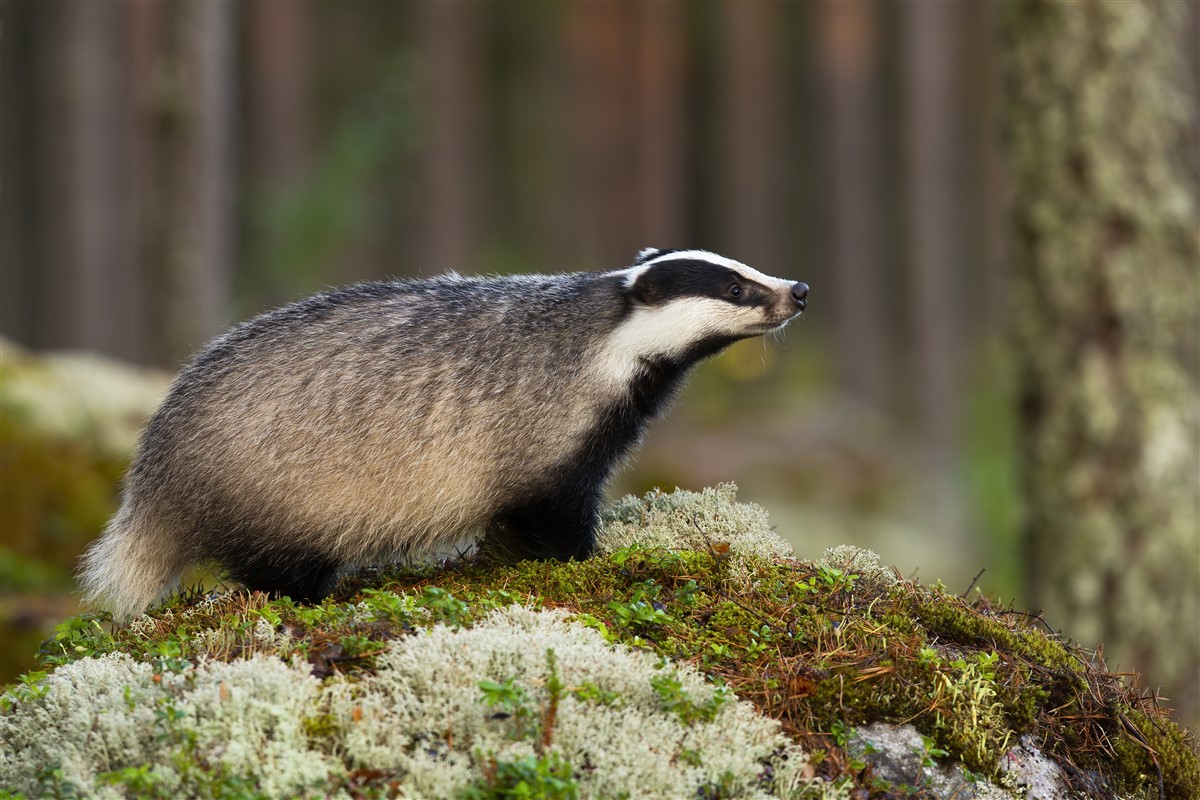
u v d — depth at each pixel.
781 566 8.30
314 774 5.99
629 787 6.14
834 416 30.61
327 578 9.19
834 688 7.08
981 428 30.69
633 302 9.38
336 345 9.03
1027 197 13.47
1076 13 13.19
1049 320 13.29
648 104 43.78
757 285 9.44
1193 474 13.02
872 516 24.88
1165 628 12.85
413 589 8.59
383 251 41.16
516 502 9.18
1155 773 7.61
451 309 9.28
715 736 6.54
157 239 19.81
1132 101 13.21
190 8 19.73
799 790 6.56
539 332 9.26
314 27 44.16
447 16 41.47
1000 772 7.10
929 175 37.72
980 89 37.88
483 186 47.22
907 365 38.38
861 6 39.66
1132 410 13.03
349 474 8.88
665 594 8.00
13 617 13.83
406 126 30.59
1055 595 13.20
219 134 20.34
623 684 6.68
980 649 7.81
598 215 44.06
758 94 42.31
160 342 19.84
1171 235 13.26
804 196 44.78
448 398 9.01
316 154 40.94
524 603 7.77
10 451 16.44
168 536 9.01
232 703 6.25
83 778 6.08
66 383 17.83
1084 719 7.62
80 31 32.38
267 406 8.85
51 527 16.09
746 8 41.97
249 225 30.59
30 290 36.06
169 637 7.55
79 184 32.59
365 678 6.65
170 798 5.95
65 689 6.71
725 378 31.92
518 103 48.47
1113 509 12.98
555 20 47.38
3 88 35.44
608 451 9.35
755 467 24.78
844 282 40.00
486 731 6.31
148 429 9.21
